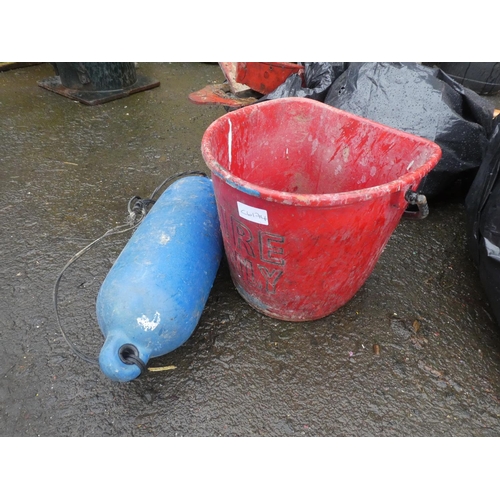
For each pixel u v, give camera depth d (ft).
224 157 4.56
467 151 5.91
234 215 3.80
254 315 5.03
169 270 3.98
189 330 4.02
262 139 5.14
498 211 4.48
